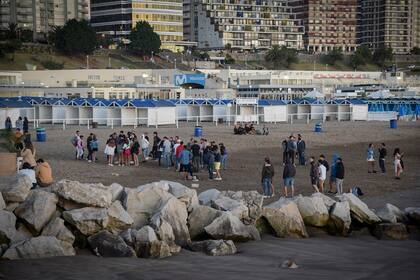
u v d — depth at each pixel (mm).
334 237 33781
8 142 62688
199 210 32375
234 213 32688
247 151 76688
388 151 80188
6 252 26797
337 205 34719
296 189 47656
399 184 51219
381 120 148125
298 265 27344
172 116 121062
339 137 98812
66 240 28469
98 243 28250
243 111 132375
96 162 62562
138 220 30828
